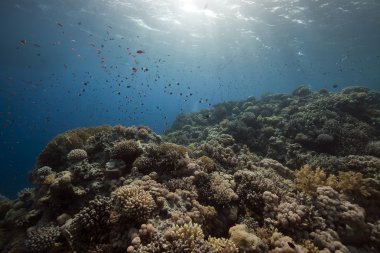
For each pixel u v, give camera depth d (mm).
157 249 4258
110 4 23234
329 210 6504
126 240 4742
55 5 24344
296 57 40156
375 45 31297
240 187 6980
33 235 5773
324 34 27391
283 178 8758
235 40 31641
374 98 16234
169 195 5844
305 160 11719
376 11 20859
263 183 6973
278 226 5895
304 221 5922
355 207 6719
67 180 6648
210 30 28469
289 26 25156
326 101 15547
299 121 14070
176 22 26953
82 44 39125
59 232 5660
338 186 7816
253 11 21969
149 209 5156
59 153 8500
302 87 20578
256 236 5156
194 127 20500
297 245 5129
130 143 7785
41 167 8219
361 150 11656
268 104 19062
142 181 6199
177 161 7258
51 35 34469
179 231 4570
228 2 20781
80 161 7676
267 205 6270
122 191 5383
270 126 15070
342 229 6211
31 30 32062
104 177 6984
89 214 5238
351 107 14734
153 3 22656
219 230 5902
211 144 9953
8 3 24031
